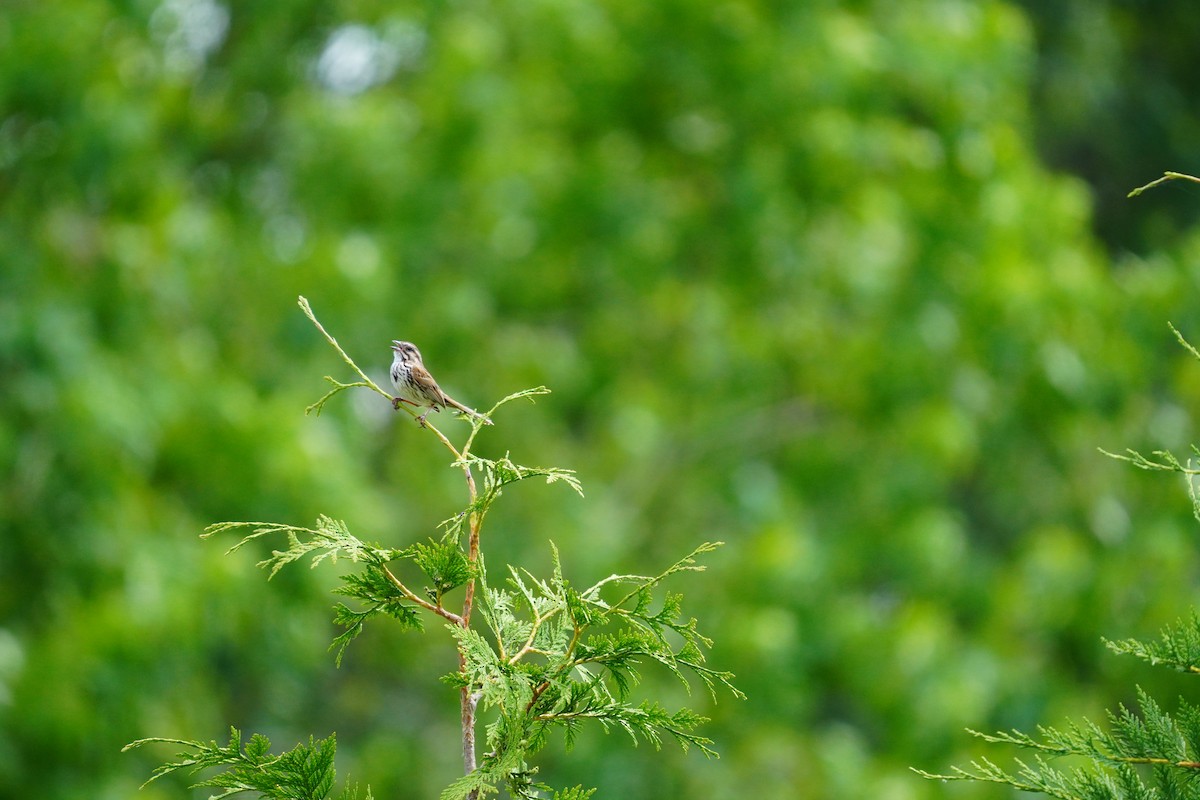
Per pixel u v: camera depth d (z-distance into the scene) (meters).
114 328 14.03
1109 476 17.11
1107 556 16.08
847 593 16.31
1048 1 24.33
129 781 12.51
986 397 16.77
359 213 17.27
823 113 16.53
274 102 18.67
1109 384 16.42
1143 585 15.66
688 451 18.66
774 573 15.37
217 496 14.00
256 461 14.04
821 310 18.09
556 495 17.17
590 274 17.61
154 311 14.50
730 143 17.00
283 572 13.86
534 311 18.22
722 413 18.50
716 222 17.64
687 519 18.33
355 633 4.52
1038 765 4.66
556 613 4.64
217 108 18.36
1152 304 16.66
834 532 16.88
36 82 13.67
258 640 13.93
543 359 17.81
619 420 17.27
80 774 12.32
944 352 16.44
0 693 11.95
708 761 14.86
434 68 17.19
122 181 14.48
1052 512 17.55
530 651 4.48
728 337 17.97
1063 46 24.34
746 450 18.59
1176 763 4.35
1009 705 14.84
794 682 14.78
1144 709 4.49
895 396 16.64
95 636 12.25
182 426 14.11
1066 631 15.65
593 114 17.25
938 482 16.52
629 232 16.95
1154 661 4.41
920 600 15.96
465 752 4.21
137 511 13.05
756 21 16.70
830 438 17.84
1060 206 17.06
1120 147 25.39
